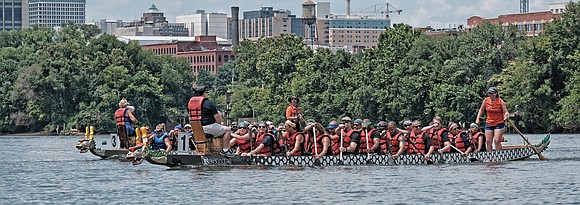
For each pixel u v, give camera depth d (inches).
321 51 6550.2
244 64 7795.3
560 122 5098.4
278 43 7224.4
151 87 7086.6
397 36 6058.1
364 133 2106.3
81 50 7460.6
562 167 2043.6
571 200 1473.9
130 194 1609.3
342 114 6082.7
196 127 1990.7
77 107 7027.6
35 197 1598.2
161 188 1681.8
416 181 1752.0
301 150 2068.2
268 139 2053.4
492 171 1942.7
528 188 1628.9
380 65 5871.1
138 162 2046.0
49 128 7017.7
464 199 1501.0
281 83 6968.5
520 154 2284.7
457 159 2161.7
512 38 5910.4
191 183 1744.6
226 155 2010.3
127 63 7401.6
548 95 5285.4
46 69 6993.1
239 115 7367.1
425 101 5659.5
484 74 5807.1
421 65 5826.8
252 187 1672.0
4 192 1678.2
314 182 1742.1
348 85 6013.8
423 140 2130.9
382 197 1535.4
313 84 6259.8
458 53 5841.5
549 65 5324.8
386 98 5748.0
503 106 2204.7
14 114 7145.7
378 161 2094.0
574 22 5408.5
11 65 7534.5
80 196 1599.4
